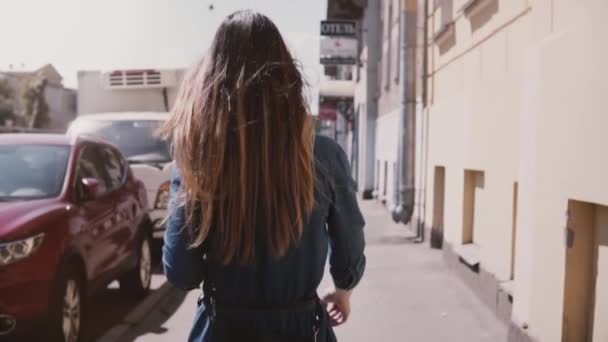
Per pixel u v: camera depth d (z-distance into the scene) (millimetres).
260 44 1883
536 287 4582
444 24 9211
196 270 1878
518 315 4926
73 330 4961
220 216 1801
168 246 1854
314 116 1916
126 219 6586
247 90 1817
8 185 5289
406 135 11656
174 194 1846
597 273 4070
